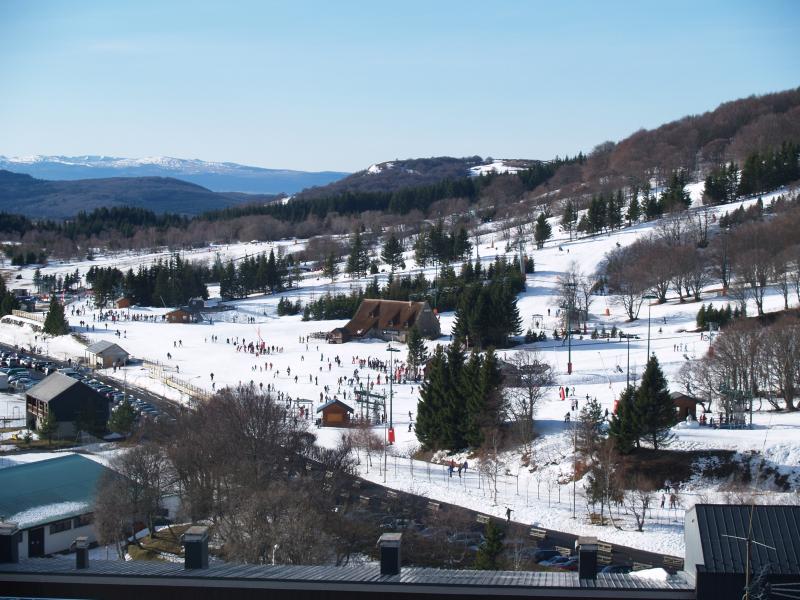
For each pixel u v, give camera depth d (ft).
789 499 253.24
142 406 427.33
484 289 564.71
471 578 120.57
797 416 324.39
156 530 257.75
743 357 342.03
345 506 247.91
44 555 244.01
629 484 282.36
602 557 231.50
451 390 347.56
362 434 344.69
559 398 386.32
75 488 269.03
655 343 493.77
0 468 285.84
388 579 118.83
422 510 274.16
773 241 587.27
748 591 112.47
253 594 118.62
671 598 114.93
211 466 254.06
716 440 295.89
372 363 518.37
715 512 122.62
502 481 306.55
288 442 276.41
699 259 617.21
